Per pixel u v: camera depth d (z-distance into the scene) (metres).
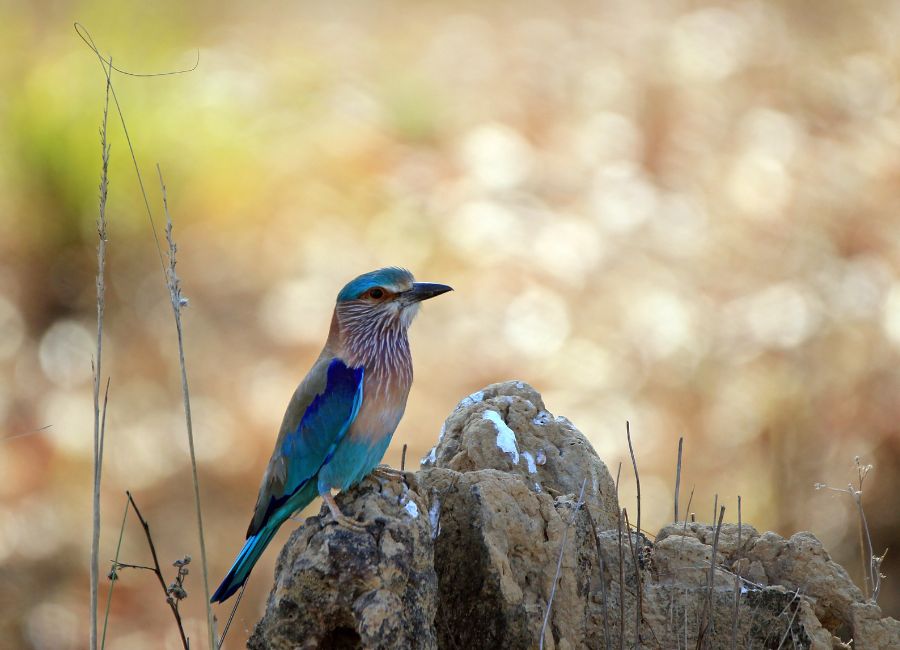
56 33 21.39
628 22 26.48
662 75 23.45
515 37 26.52
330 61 24.83
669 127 21.73
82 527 13.60
